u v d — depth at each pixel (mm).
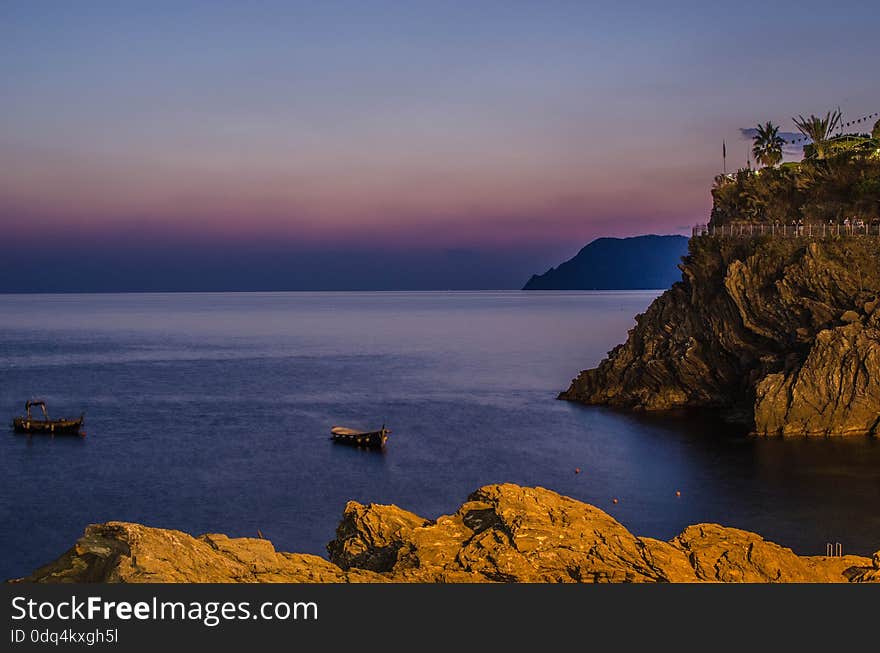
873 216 91875
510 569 20547
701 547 22312
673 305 99688
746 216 100500
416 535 22344
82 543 18391
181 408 109000
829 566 23141
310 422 97188
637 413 93250
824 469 64250
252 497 63938
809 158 107562
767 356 83250
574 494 61000
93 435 90438
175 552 18203
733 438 76812
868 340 74000
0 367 161000
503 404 106125
